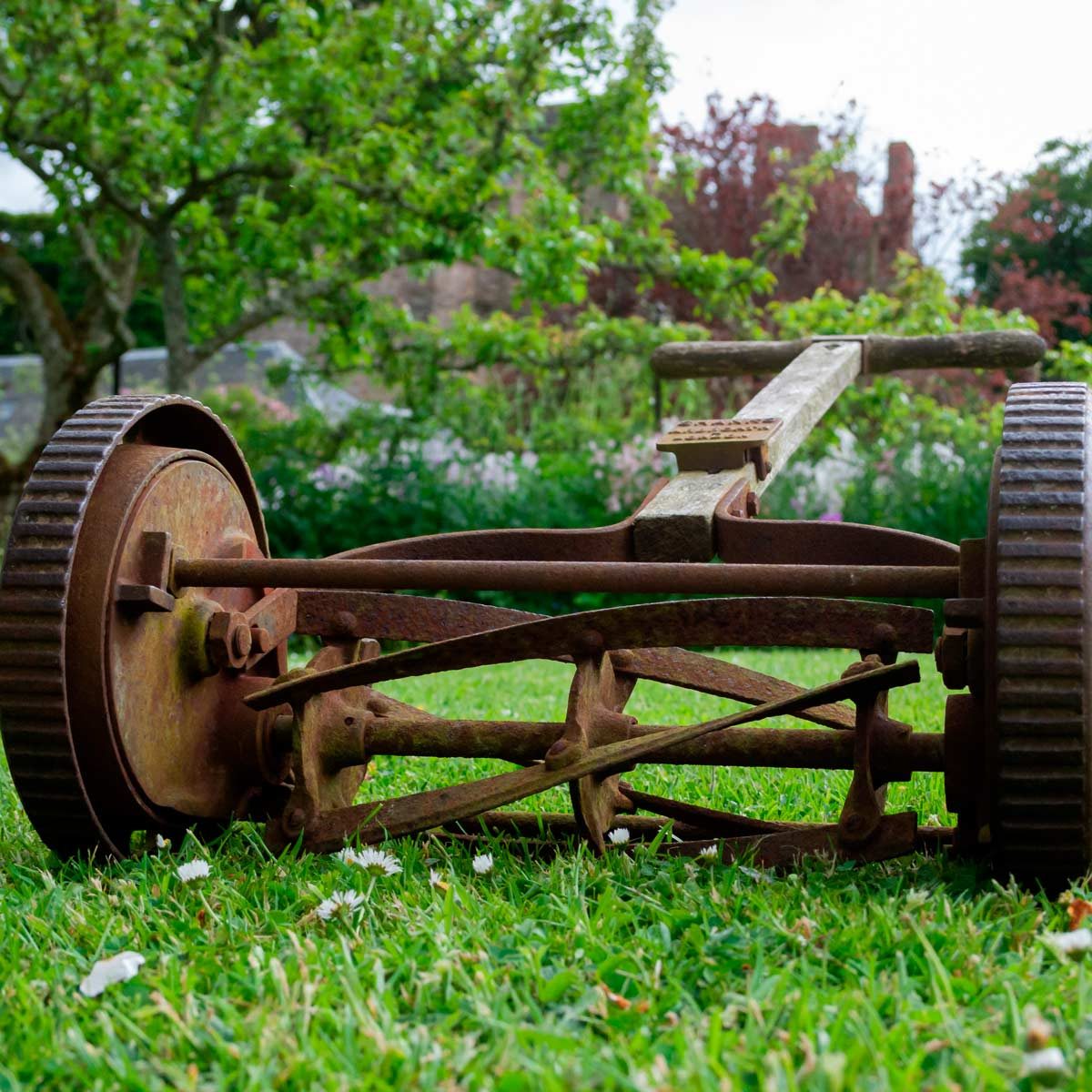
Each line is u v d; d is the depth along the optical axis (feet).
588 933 3.26
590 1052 2.84
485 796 3.73
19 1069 2.86
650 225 12.57
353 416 12.22
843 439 12.21
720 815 3.94
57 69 10.37
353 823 3.82
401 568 3.86
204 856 3.86
